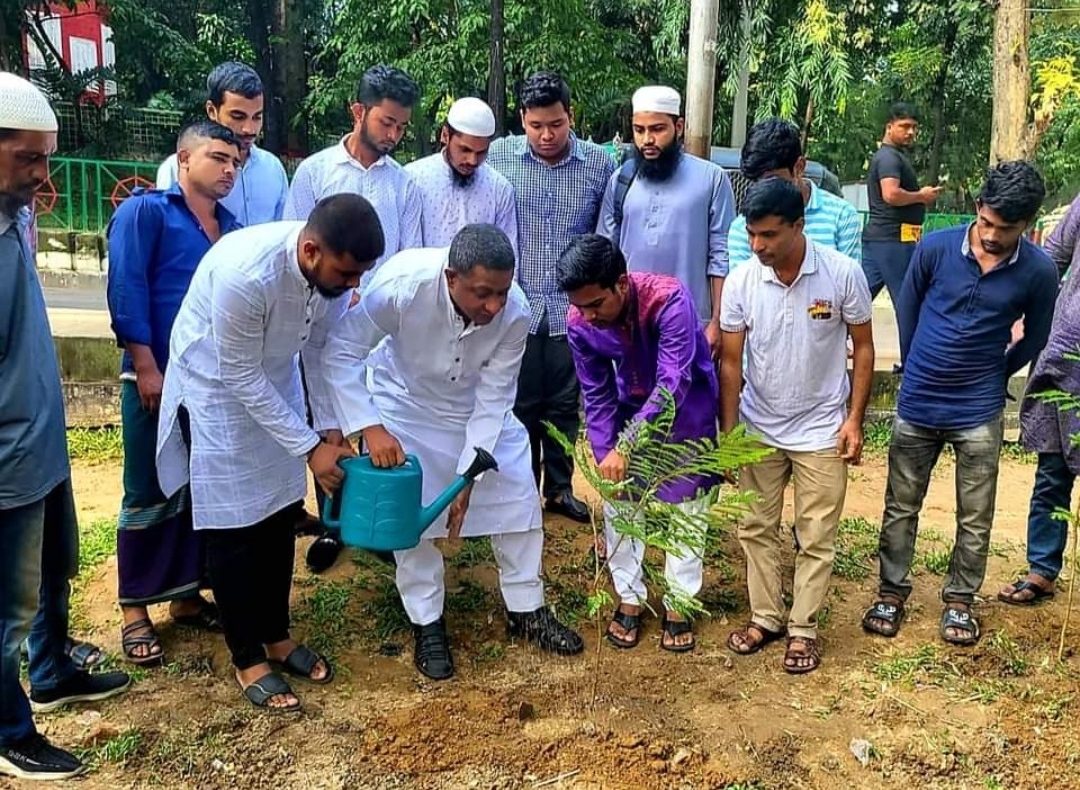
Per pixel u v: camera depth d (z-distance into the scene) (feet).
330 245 9.00
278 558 10.75
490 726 10.28
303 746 9.91
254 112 12.93
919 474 12.40
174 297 11.08
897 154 22.18
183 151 11.10
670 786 9.38
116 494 17.38
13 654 8.84
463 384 11.21
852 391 11.64
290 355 10.23
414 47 42.70
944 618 12.54
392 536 10.09
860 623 13.00
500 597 13.52
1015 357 12.11
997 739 10.30
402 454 10.32
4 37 47.16
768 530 11.96
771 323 11.12
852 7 36.24
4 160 7.98
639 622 12.66
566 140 14.47
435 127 43.50
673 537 9.98
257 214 13.51
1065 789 9.53
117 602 12.92
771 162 12.34
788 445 11.46
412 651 12.00
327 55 56.49
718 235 14.48
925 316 12.09
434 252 10.61
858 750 10.03
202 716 10.37
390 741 9.97
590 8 47.91
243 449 10.01
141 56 55.16
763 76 29.58
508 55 40.65
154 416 10.99
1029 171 10.90
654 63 49.08
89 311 27.30
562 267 10.28
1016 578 14.64
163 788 9.19
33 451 8.59
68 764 9.25
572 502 16.33
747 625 12.89
